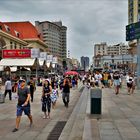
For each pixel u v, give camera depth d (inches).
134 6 3513.8
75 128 370.6
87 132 339.3
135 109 561.9
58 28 6294.3
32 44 4003.4
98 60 4778.5
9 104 723.4
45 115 493.7
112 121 418.9
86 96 925.2
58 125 427.5
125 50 6589.6
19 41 3164.4
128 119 437.7
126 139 302.8
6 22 4151.1
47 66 2413.9
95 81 1109.7
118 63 3742.6
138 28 1141.1
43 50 4515.3
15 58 1930.4
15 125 424.8
